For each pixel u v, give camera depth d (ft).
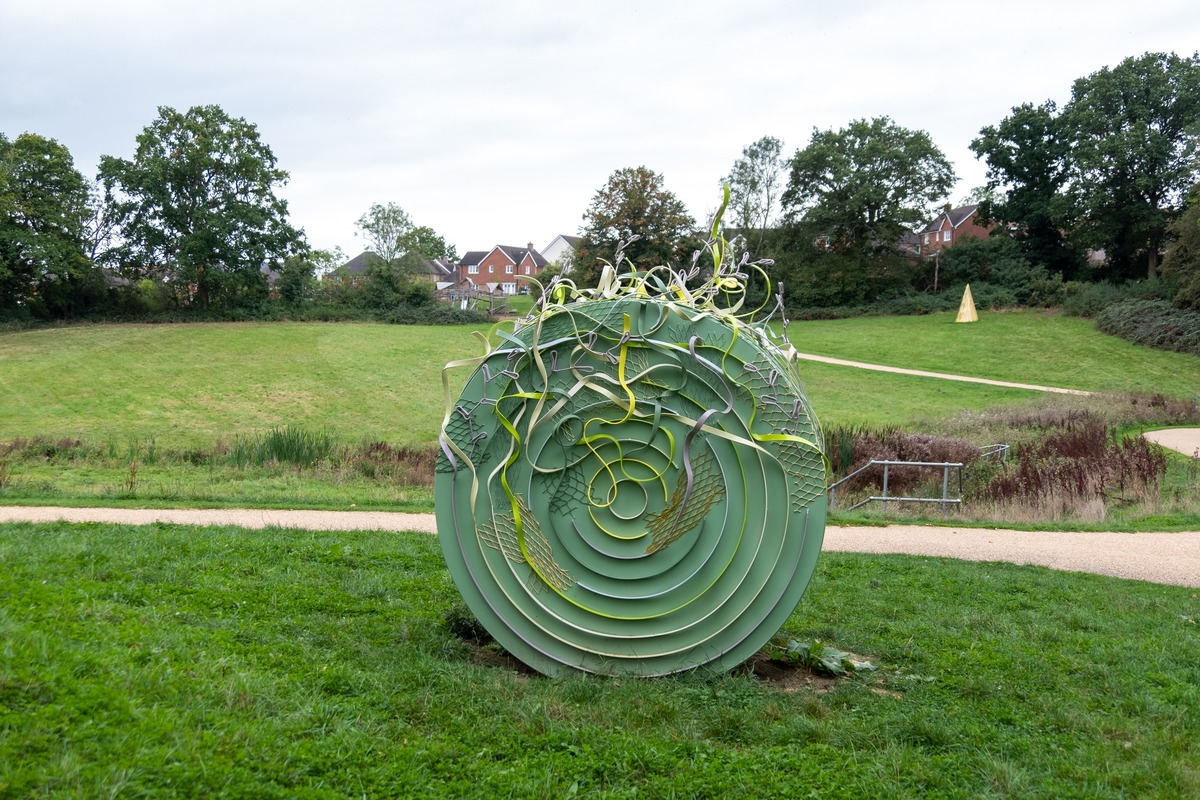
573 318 19.40
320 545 30.68
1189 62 182.70
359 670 17.29
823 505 19.19
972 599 28.30
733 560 19.22
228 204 182.39
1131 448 60.54
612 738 15.11
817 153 208.33
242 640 18.45
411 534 35.35
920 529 44.65
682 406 19.35
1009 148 197.36
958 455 62.08
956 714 17.31
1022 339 158.71
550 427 19.40
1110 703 18.25
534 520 19.39
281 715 14.40
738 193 224.74
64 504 41.83
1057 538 42.57
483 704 16.22
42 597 18.22
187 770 12.17
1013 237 210.18
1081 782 14.35
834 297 208.64
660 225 165.68
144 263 184.44
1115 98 184.03
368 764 13.39
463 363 19.58
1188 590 31.71
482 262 352.90
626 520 19.27
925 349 157.48
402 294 201.57
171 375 124.26
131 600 20.58
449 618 21.95
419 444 85.46
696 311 19.47
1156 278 175.63
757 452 19.21
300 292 194.08
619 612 19.25
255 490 51.90
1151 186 177.17
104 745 12.39
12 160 161.68
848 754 15.16
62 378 120.06
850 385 128.67
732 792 13.57
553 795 13.19
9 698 13.03
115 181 178.50
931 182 209.15
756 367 19.24
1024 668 20.40
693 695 17.85
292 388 119.44
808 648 20.76
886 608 26.25
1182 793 14.08
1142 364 138.00
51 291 170.71
